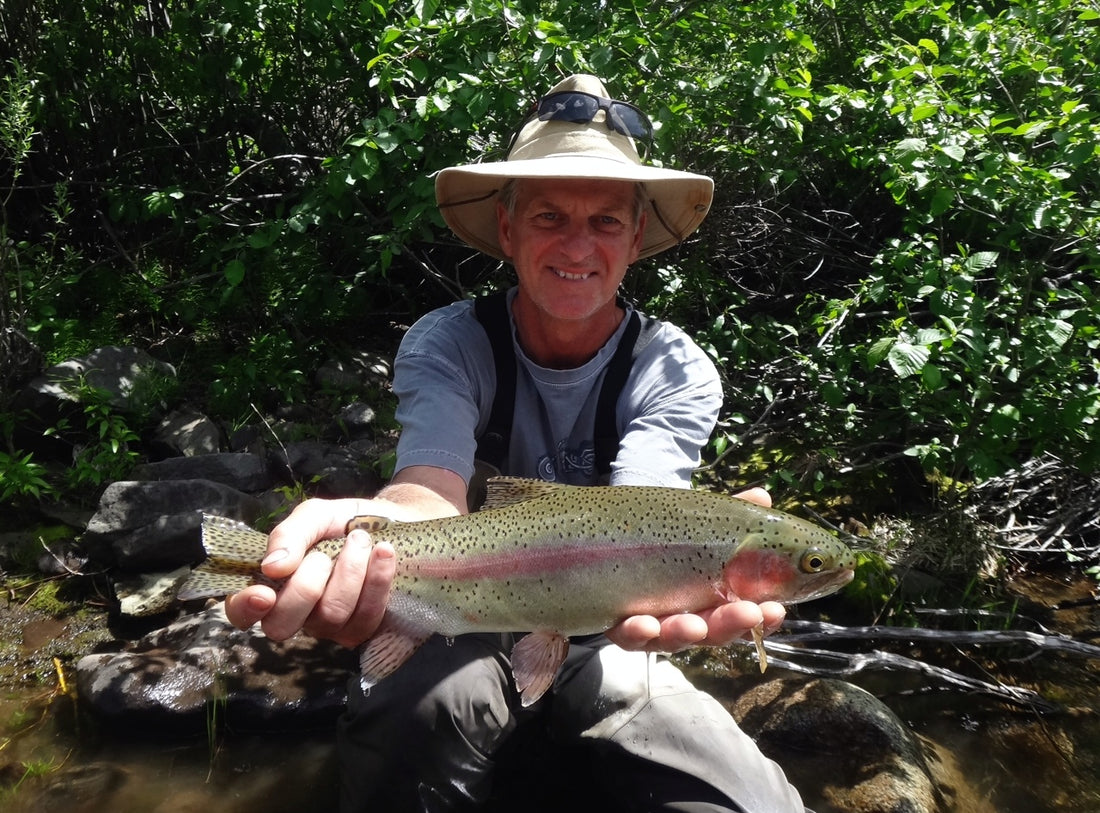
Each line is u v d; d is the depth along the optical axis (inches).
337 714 45.0
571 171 33.8
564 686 38.4
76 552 56.0
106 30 86.7
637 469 34.5
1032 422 52.5
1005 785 43.1
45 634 50.9
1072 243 56.0
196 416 67.1
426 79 61.8
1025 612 55.9
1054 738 46.1
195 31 77.4
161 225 88.7
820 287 82.6
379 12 66.0
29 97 68.2
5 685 47.2
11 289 70.2
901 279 58.2
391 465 60.9
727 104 63.4
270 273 72.9
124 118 87.8
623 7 61.6
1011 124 60.1
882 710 44.9
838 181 80.2
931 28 67.6
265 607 24.3
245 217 83.6
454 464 34.7
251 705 44.4
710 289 72.6
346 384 72.6
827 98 59.7
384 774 34.9
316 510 28.1
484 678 36.1
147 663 46.1
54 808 39.6
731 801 33.7
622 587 28.9
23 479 57.1
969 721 47.4
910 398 57.4
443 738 34.6
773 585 28.7
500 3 56.0
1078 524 63.1
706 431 37.9
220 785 41.6
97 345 71.5
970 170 54.2
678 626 27.6
